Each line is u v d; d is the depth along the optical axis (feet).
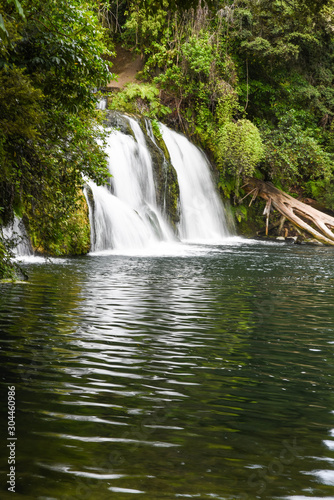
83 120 44.24
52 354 22.65
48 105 39.06
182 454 13.66
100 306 34.19
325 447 14.42
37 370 20.36
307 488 12.17
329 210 135.44
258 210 127.54
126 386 18.92
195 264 61.93
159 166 98.53
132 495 11.61
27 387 18.38
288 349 25.27
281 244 104.17
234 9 119.75
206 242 100.53
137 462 13.12
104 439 14.38
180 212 103.55
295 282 49.83
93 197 77.00
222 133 117.91
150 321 30.30
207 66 118.52
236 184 121.29
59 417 15.81
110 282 45.11
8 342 24.29
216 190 117.80
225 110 122.21
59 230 46.52
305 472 12.93
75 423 15.40
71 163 43.34
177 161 108.27
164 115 117.80
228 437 14.85
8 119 32.99
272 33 127.54
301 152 127.75
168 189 100.12
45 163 39.88
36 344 24.17
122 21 130.72
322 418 16.62
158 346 24.77
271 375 21.01
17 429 14.83
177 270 55.52
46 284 42.57
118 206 83.25
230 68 125.39
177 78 120.57
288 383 20.07
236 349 24.91
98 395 17.88
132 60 131.03
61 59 34.55
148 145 98.68
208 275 52.49
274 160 125.70
